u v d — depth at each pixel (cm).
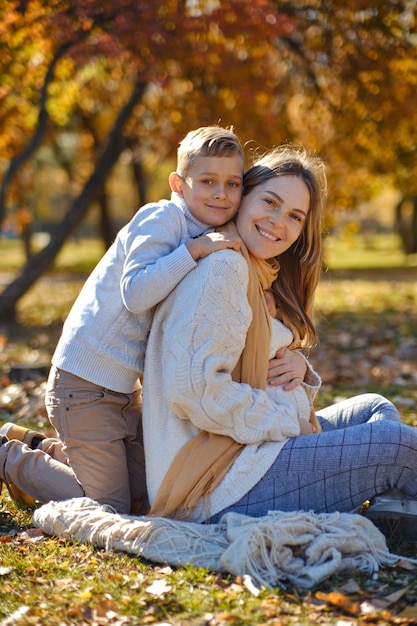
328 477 307
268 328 325
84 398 339
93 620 259
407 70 1279
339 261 3222
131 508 357
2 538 333
